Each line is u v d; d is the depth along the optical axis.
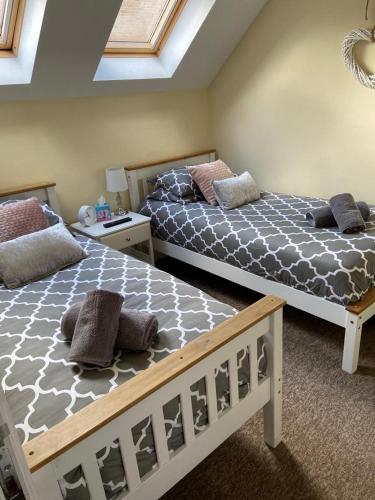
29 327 1.62
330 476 1.53
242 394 1.44
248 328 1.30
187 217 2.93
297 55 3.04
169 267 3.52
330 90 2.93
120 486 1.11
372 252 2.06
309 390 1.96
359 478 1.52
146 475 1.17
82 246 2.53
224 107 3.72
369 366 2.09
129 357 1.37
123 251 3.54
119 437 1.04
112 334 1.35
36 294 1.92
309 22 2.89
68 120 2.95
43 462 0.86
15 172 2.78
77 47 2.49
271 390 1.55
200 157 3.84
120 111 3.22
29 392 1.25
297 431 1.74
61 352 1.43
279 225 2.56
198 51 3.18
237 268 2.60
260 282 2.46
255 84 3.40
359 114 2.83
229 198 2.97
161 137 3.55
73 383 1.27
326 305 2.09
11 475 0.52
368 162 2.89
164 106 3.50
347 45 2.67
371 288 2.07
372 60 2.64
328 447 1.65
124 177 3.13
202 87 3.72
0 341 1.54
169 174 3.33
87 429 0.93
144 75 3.13
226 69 3.56
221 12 2.90
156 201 3.33
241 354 1.42
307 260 2.12
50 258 2.16
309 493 1.48
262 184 3.71
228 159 3.91
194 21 2.95
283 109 3.28
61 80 2.70
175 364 1.13
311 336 2.38
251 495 1.49
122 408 0.99
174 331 1.49
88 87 2.90
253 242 2.43
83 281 2.03
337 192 3.15
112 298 1.39
